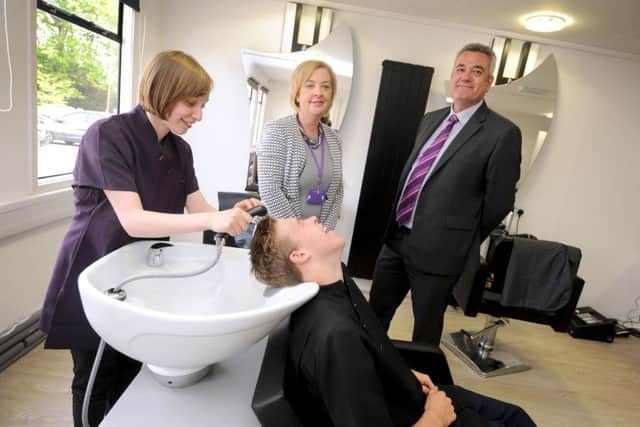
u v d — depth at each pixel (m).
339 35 2.41
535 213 2.71
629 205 2.70
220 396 0.71
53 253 1.76
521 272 1.77
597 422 1.72
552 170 2.64
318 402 0.74
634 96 2.53
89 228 0.90
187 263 0.93
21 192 1.50
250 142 2.60
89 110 1.98
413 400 0.84
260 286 0.91
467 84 1.51
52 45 1.65
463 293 1.84
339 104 2.52
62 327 0.92
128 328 0.57
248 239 1.28
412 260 1.64
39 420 1.33
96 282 0.72
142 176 0.94
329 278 0.83
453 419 0.85
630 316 2.85
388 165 2.56
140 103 0.89
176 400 0.69
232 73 2.51
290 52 2.44
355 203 2.72
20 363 1.59
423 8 2.21
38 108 1.62
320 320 0.71
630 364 2.26
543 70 2.47
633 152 2.61
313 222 0.85
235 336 0.59
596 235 2.75
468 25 2.39
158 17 2.40
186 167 1.08
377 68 2.49
